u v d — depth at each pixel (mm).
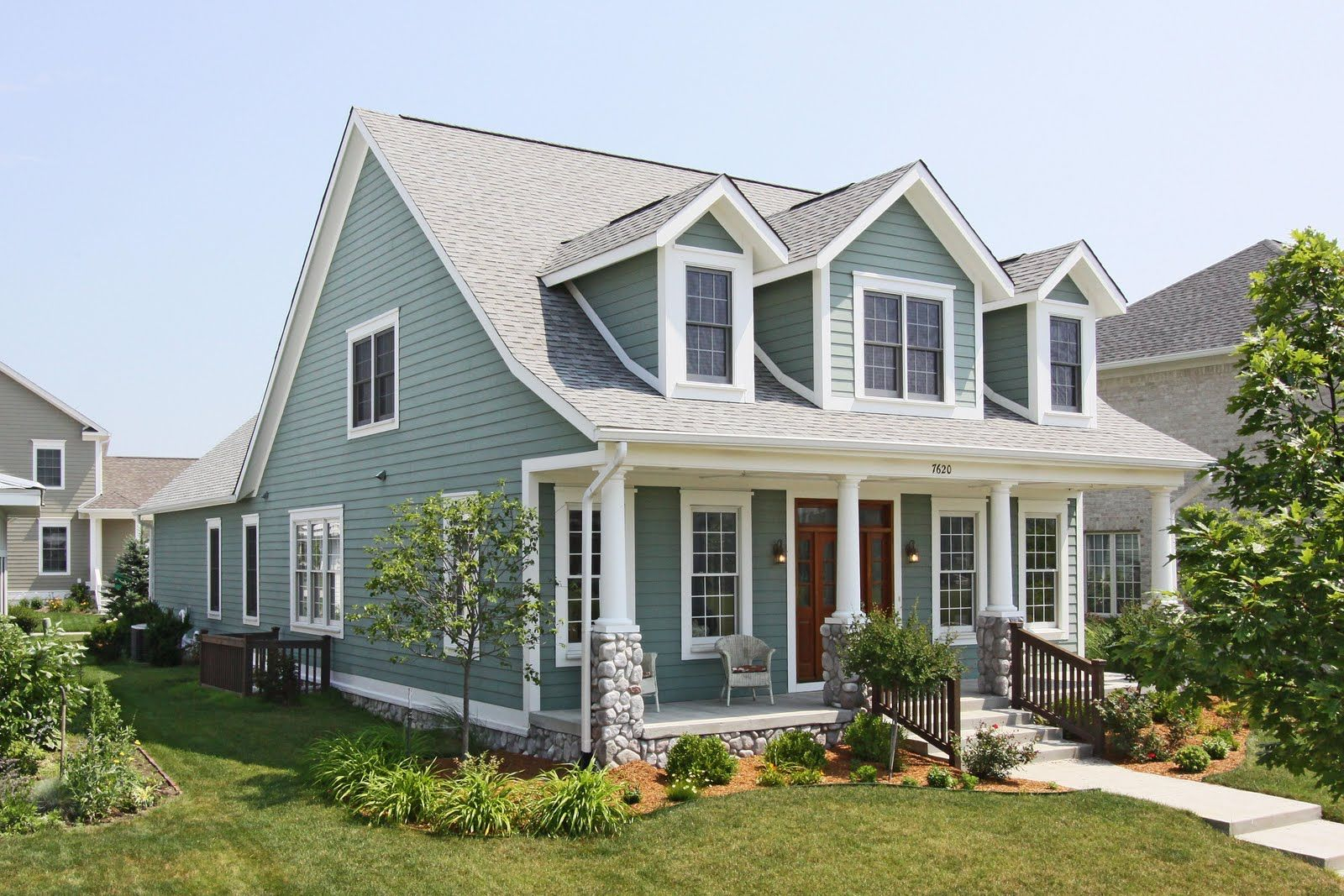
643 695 14125
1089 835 10742
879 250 16375
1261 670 7359
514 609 13711
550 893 9125
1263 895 9633
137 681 21266
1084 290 18984
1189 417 25859
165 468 48094
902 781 12477
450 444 16094
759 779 12398
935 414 16812
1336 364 8656
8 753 11141
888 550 17547
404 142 18484
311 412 20891
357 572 18750
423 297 17047
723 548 15836
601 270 15672
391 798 11078
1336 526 7312
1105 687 16594
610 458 12555
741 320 15008
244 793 12062
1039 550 19672
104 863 9633
